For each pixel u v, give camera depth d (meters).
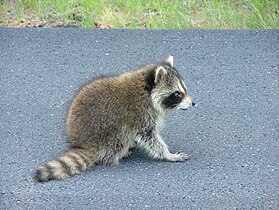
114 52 12.13
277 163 8.99
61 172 8.62
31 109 10.46
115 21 13.30
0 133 9.79
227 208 8.11
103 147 8.87
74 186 8.49
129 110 8.93
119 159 9.02
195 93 10.81
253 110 10.32
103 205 8.16
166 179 8.63
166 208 8.09
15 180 8.66
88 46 12.32
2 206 8.19
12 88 11.11
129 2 13.71
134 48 12.24
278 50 12.05
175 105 9.10
